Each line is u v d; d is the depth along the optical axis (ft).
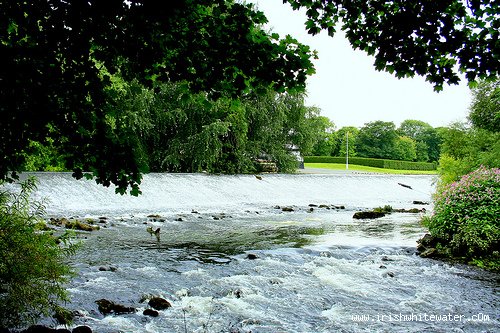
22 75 10.12
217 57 11.94
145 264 28.32
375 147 304.50
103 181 12.00
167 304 20.30
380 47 12.89
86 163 11.85
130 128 12.07
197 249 33.96
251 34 12.07
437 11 11.85
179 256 31.19
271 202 76.23
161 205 63.31
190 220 51.03
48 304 16.92
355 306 21.29
